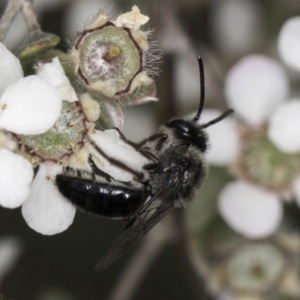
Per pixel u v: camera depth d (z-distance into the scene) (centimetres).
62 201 10
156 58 10
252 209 12
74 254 12
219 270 12
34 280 12
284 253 12
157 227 12
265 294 12
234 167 12
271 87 12
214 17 13
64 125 10
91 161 10
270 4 13
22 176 10
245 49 13
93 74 10
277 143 12
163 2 11
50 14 12
